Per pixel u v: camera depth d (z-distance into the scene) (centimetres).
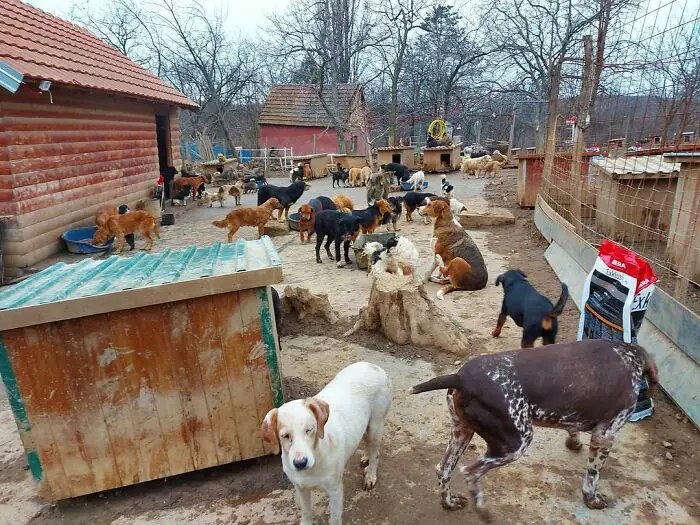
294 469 259
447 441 389
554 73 1103
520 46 3178
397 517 316
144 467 349
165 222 1412
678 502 312
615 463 350
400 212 1226
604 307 384
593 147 1241
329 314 621
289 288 629
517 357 297
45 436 328
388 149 2566
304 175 2497
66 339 318
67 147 1081
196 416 348
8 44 942
